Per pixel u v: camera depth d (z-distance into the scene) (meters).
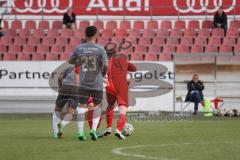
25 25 81.50
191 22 79.75
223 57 66.56
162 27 79.75
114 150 31.70
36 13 82.50
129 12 82.31
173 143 35.38
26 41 77.94
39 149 32.28
